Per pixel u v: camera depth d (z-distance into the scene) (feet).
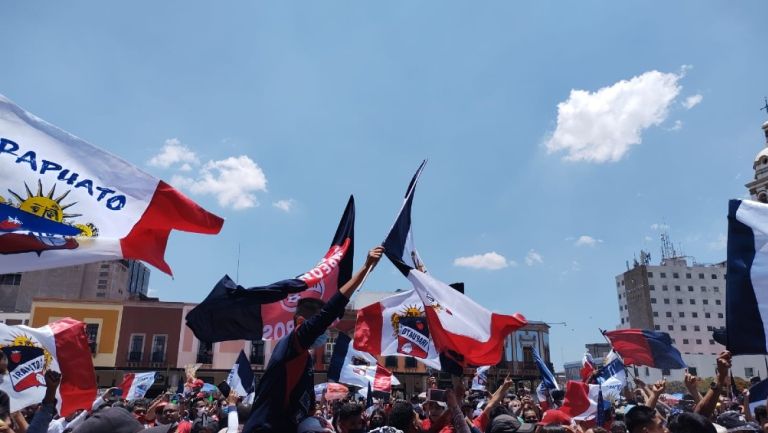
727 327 17.51
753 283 17.49
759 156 165.48
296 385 11.05
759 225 17.89
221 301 15.69
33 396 20.85
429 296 21.74
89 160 16.61
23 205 15.53
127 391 43.88
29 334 21.56
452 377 21.83
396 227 22.36
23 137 15.97
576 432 20.71
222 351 167.12
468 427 18.60
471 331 21.97
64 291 223.92
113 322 164.25
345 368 44.83
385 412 33.81
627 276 411.95
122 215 16.57
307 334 10.92
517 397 44.11
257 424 10.78
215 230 17.22
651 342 38.50
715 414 30.63
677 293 393.09
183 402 45.80
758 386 23.70
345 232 19.54
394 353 31.40
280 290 15.96
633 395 38.37
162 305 167.73
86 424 11.07
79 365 22.06
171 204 17.01
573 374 249.75
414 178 22.90
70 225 15.92
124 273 278.67
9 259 15.02
